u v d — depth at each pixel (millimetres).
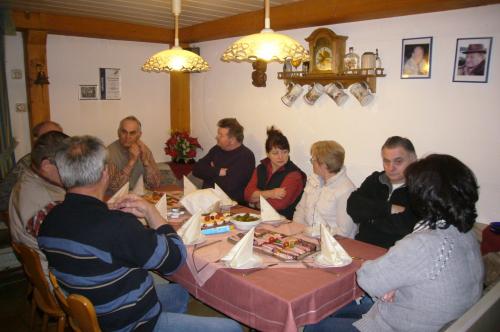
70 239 1169
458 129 2223
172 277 1771
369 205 1923
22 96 3336
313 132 2957
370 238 2016
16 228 1757
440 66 2254
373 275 1234
